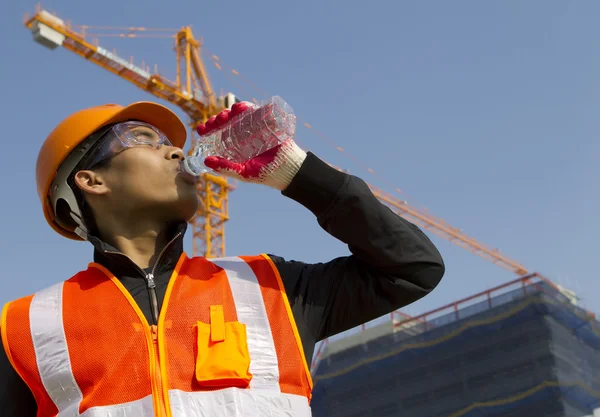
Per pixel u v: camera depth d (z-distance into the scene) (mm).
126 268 3348
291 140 3352
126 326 3133
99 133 3740
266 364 3094
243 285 3344
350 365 62000
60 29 48000
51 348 3146
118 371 3023
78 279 3420
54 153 3750
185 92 53531
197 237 50969
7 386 3203
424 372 58938
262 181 3350
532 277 58656
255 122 3287
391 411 58781
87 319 3180
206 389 2986
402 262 3381
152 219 3557
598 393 55750
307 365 3211
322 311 3428
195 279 3346
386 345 61531
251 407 2975
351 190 3328
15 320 3254
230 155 3414
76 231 3725
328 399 61906
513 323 57344
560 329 56562
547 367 54531
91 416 2936
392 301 3441
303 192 3342
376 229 3346
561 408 52750
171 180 3547
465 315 59750
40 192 3920
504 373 56062
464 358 58031
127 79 51781
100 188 3594
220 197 52281
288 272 3488
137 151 3582
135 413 2926
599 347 58219
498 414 54688
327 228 3412
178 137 3996
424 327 61094
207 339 3082
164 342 3070
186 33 55438
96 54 49656
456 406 56562
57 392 3082
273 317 3258
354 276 3486
